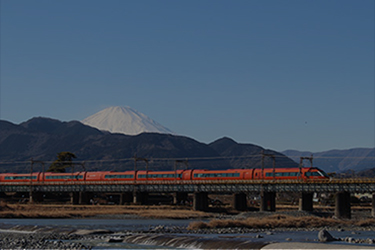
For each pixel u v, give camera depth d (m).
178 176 173.62
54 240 80.56
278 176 153.50
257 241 70.44
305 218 115.56
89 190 188.75
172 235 82.88
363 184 137.75
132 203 184.12
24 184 199.12
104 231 92.06
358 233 94.12
